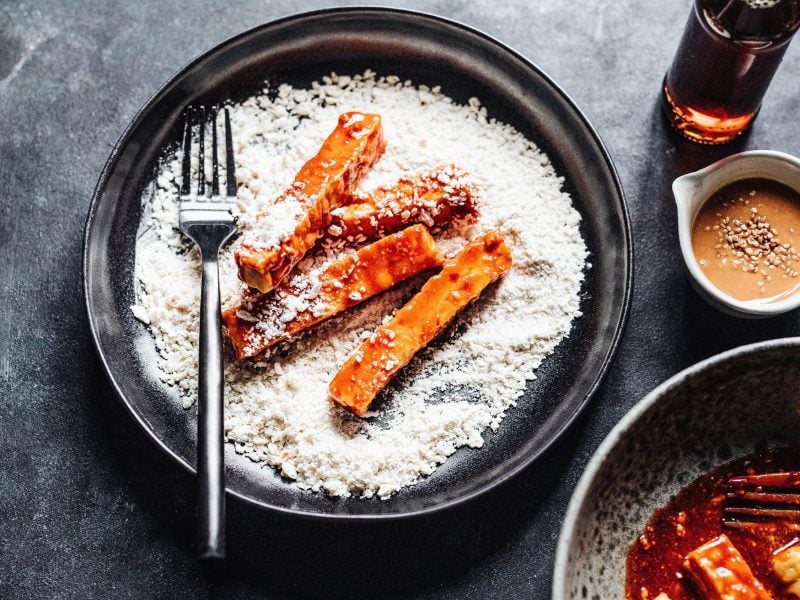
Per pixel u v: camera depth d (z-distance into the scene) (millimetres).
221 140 562
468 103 570
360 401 518
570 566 469
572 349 542
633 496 514
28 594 532
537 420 536
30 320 558
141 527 537
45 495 540
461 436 531
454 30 555
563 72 581
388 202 539
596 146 543
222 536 462
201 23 591
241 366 536
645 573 510
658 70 579
